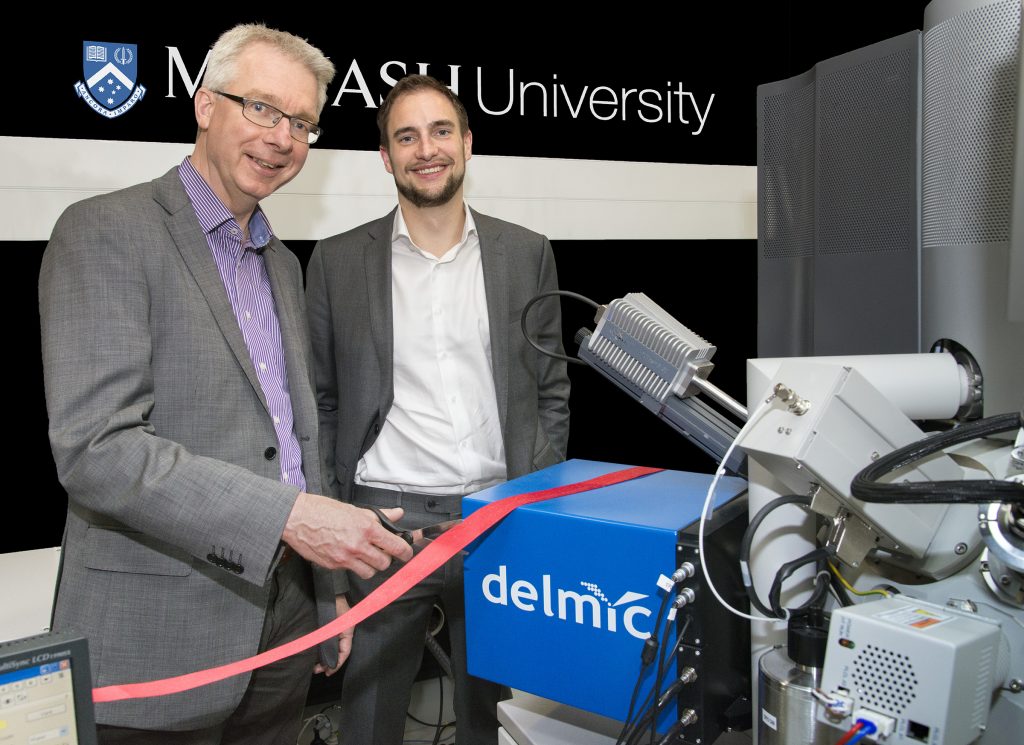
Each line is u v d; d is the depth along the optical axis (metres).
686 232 2.83
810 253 1.46
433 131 1.87
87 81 2.07
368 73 2.35
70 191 2.07
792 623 0.91
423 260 1.96
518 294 1.97
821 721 0.83
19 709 0.73
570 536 1.10
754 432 0.91
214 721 1.34
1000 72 0.99
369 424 1.90
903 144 1.21
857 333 1.31
